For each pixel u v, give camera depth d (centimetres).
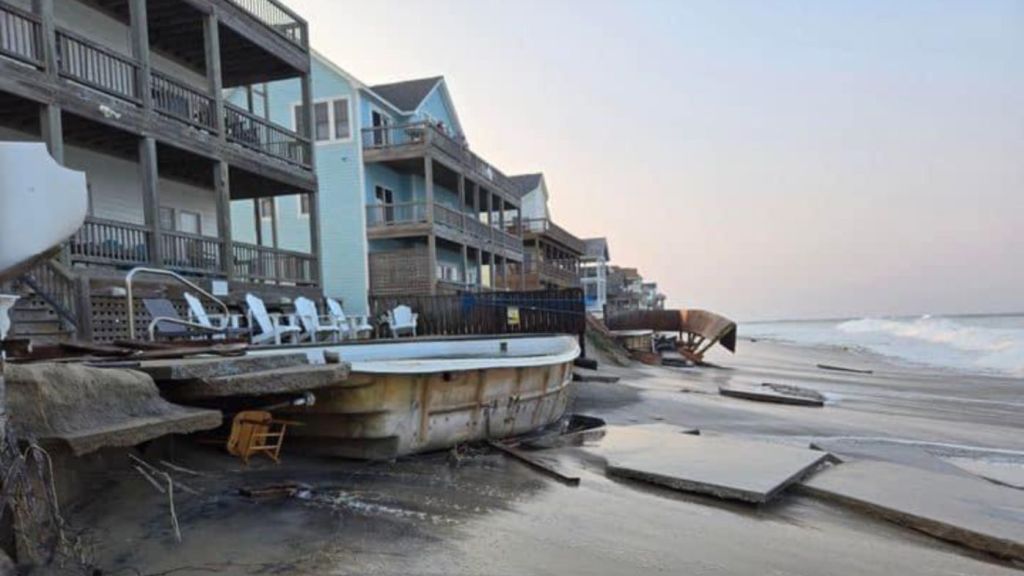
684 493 448
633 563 320
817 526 390
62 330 762
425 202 2036
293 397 456
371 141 2094
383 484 435
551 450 567
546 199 4275
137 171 1302
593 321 2155
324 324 1297
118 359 405
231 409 450
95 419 273
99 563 268
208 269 1120
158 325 730
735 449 562
